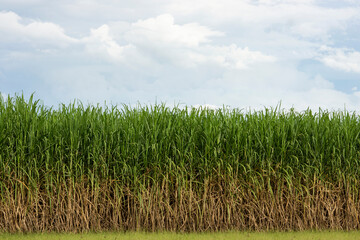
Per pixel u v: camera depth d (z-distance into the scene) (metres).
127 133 6.41
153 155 6.29
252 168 6.51
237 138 6.60
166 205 6.11
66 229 5.92
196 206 6.22
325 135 6.70
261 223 6.30
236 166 6.42
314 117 7.05
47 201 6.04
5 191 5.93
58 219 5.95
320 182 6.45
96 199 6.04
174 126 6.53
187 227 6.20
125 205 6.29
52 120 6.53
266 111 7.03
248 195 6.37
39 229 5.96
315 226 6.38
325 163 6.70
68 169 6.04
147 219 6.03
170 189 6.29
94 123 6.35
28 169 6.02
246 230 6.21
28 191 5.88
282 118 6.93
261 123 6.69
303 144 6.69
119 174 6.30
